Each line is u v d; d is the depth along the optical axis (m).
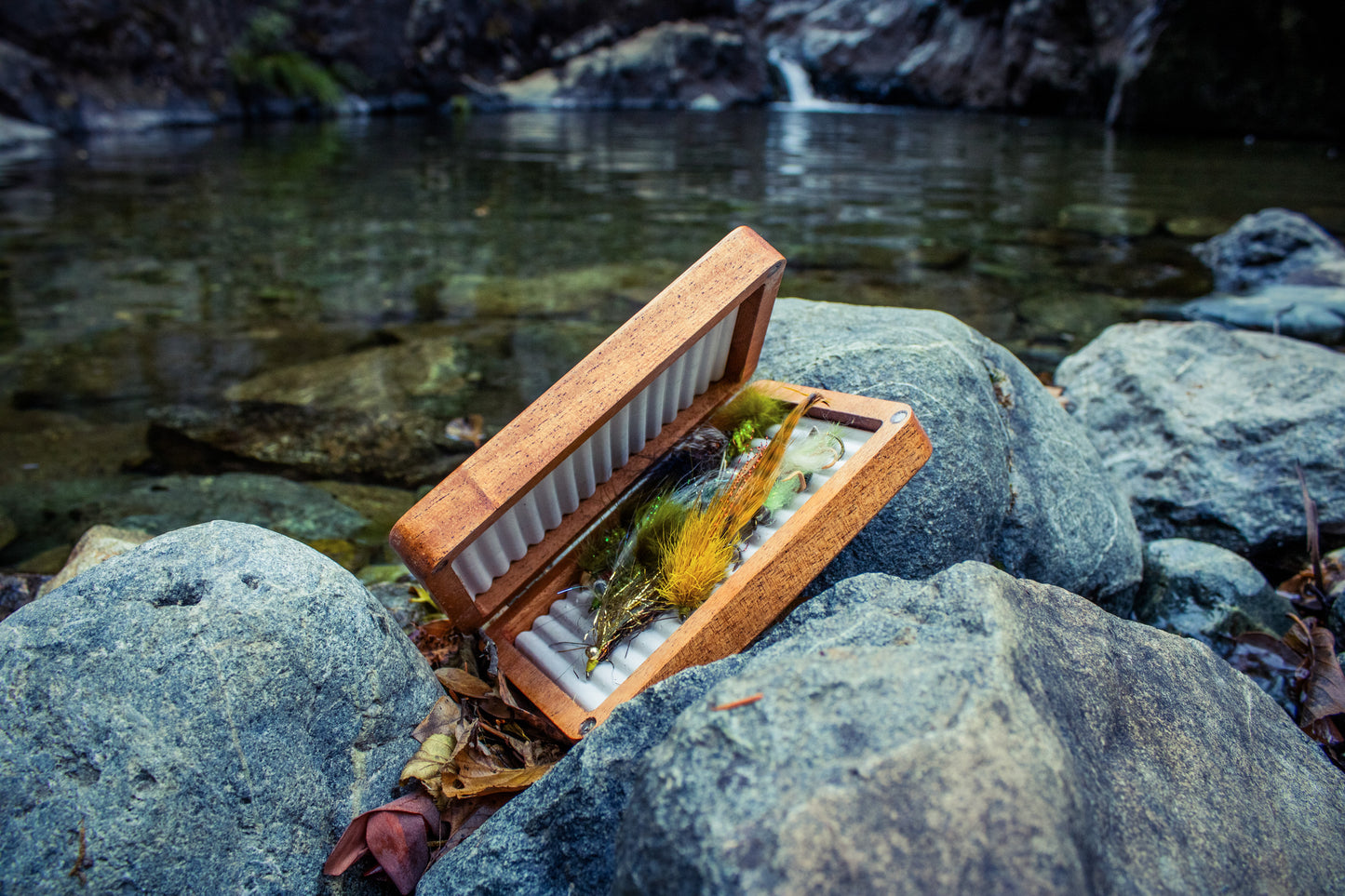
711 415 2.56
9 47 14.25
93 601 1.80
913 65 22.34
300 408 4.80
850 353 2.86
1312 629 2.66
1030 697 1.37
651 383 2.12
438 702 2.03
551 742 2.12
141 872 1.59
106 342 5.79
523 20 21.70
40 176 11.15
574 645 2.20
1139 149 14.38
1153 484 3.58
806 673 1.36
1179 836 1.44
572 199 10.30
